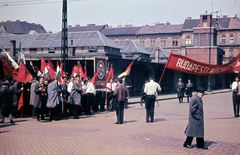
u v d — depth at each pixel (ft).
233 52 279.49
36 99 39.75
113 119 42.39
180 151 23.45
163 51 183.52
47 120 40.91
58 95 41.57
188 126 24.61
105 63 56.49
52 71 49.21
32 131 31.96
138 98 88.38
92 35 121.08
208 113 51.21
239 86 45.73
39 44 121.39
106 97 53.78
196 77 166.71
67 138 28.27
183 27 289.33
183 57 34.12
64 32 60.13
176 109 57.62
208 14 202.90
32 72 81.51
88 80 52.34
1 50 124.16
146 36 300.40
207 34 200.54
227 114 49.67
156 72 118.73
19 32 336.29
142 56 142.41
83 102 47.29
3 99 36.60
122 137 28.91
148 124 37.55
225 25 285.84
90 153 22.62
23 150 23.52
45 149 23.86
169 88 133.90
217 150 23.93
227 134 30.99
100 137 28.86
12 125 36.14
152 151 23.35
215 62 191.62
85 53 115.24
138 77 103.35
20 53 46.88
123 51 141.28
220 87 196.85
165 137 29.04
